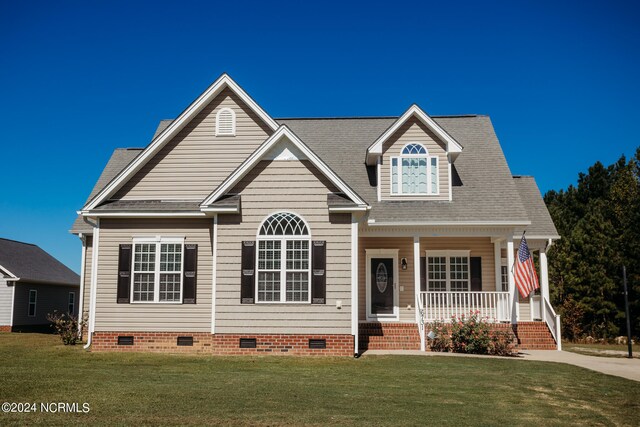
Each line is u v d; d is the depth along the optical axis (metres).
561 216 39.53
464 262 23.33
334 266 17.70
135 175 20.34
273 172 18.16
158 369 14.28
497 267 22.53
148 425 8.65
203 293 19.02
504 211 21.69
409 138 23.02
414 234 21.45
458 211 21.80
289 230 17.91
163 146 20.52
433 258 23.36
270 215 17.97
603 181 48.03
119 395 10.69
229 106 20.70
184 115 20.34
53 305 42.50
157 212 19.03
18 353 17.62
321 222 17.89
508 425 9.33
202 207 17.77
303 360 16.34
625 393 12.47
